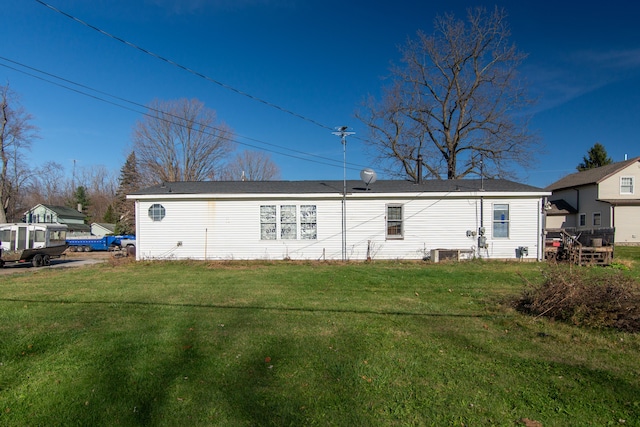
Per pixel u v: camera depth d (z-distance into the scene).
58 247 18.16
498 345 4.97
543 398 3.53
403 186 16.94
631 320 5.61
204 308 6.97
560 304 6.09
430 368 4.20
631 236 26.92
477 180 18.53
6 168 35.12
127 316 6.37
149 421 3.12
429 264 14.31
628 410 3.32
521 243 15.84
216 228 15.80
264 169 49.72
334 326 5.78
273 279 10.59
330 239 15.90
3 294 8.52
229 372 4.06
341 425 3.08
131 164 43.91
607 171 29.27
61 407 3.35
